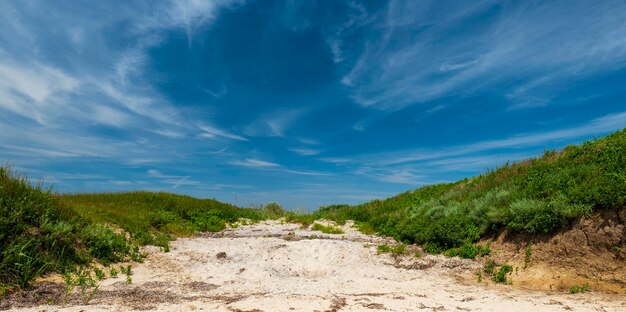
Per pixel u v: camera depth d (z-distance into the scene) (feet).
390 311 20.17
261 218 73.87
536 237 33.68
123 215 48.91
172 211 64.54
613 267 28.22
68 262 29.17
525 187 42.47
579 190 33.73
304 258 37.83
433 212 50.11
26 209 30.91
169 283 27.91
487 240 37.99
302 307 20.18
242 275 31.32
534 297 25.30
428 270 34.06
